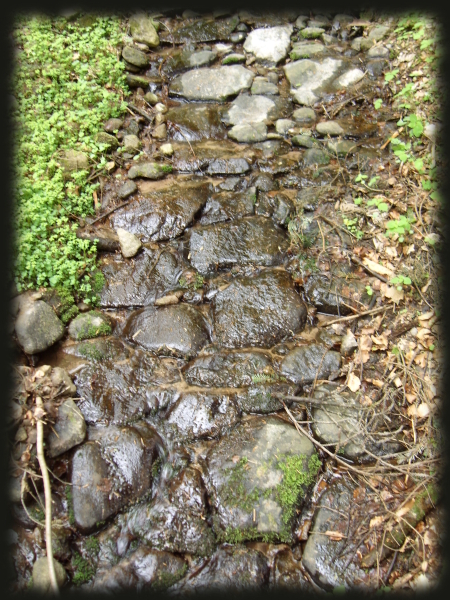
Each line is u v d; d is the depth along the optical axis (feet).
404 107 17.19
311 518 10.21
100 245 13.84
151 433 11.00
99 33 18.17
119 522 9.98
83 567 9.48
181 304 13.17
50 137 14.60
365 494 10.43
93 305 13.09
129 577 9.30
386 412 11.46
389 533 9.96
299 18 21.76
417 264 13.48
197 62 19.92
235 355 12.31
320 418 11.34
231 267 14.03
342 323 13.01
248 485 10.25
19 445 9.97
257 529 9.86
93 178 15.15
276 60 20.15
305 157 16.61
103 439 10.71
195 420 11.14
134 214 14.73
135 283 13.51
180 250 14.33
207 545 9.68
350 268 13.87
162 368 12.07
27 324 11.51
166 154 16.56
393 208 14.74
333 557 9.66
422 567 9.64
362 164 16.16
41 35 16.93
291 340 12.79
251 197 15.43
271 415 11.46
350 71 19.25
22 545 9.46
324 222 14.83
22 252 12.28
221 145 17.37
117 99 17.08
